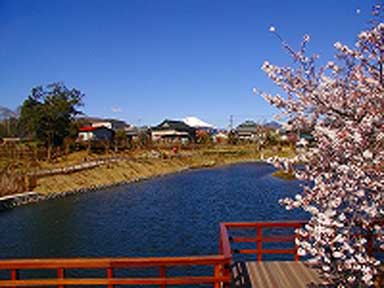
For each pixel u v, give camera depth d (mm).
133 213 20078
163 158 49219
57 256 12914
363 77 5078
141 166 41875
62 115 41594
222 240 5059
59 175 29922
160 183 34000
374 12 4848
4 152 34312
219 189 29266
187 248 13609
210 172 43969
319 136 5094
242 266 6367
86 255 12992
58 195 25922
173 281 4523
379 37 4703
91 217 19094
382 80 4867
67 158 38531
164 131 72312
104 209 21297
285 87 5609
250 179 35875
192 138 74812
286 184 31578
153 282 4516
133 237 15156
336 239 4570
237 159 60000
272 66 5602
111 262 4395
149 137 62844
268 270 6164
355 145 4531
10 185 24469
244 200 23828
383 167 4438
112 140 53375
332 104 5297
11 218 18906
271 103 5645
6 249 13695
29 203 23188
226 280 4492
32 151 35875
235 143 74688
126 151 50125
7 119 60562
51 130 40344
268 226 6305
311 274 5949
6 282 4426
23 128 50625
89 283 4477
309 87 5539
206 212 20219
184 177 38844
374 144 4570
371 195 4754
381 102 4785
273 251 6484
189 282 4523
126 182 34344
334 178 5004
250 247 12898
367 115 4570
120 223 17688
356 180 4512
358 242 4887
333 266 5020
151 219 18516
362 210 4688
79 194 27266
